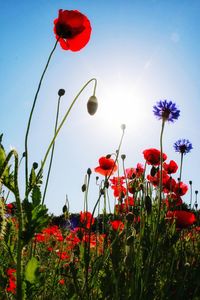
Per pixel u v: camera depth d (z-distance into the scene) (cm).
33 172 24
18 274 22
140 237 38
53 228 74
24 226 22
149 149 53
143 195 44
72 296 39
